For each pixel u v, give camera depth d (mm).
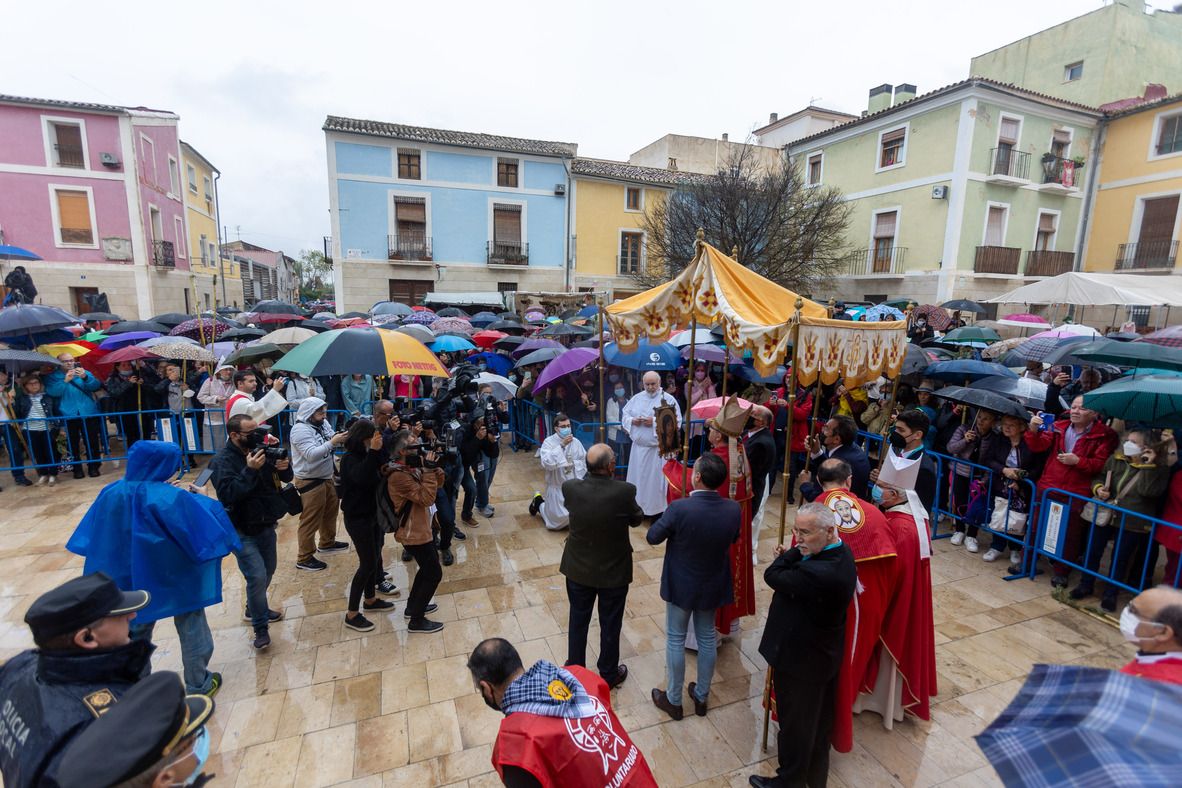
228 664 4070
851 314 13609
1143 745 1190
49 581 5117
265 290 52156
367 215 23906
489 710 3662
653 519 6438
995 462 5660
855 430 4492
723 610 4270
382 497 4324
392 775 3162
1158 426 4500
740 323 4109
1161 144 19047
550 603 4938
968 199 19469
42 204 21203
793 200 19375
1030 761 1285
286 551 5863
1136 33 21625
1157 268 19109
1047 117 20078
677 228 20422
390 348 4941
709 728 3539
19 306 7652
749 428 5023
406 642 4355
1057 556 5012
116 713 1366
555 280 26531
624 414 6520
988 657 4191
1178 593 1967
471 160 24844
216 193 32344
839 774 3176
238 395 5918
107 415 7480
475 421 6328
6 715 1642
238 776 3137
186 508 3352
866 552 3207
